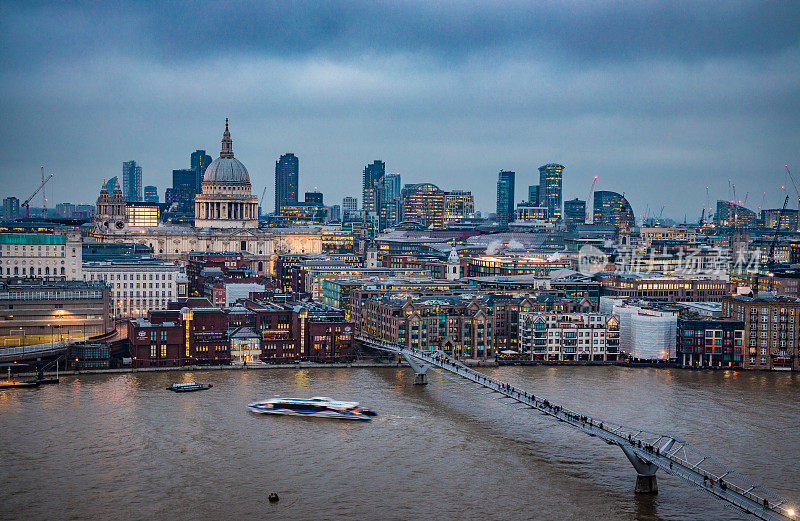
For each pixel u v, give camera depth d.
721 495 189.38
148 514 194.12
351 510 196.62
